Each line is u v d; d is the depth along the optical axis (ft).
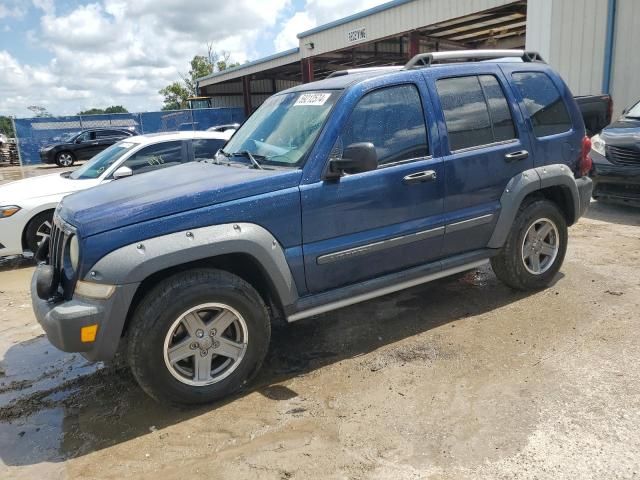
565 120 16.10
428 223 13.43
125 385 12.56
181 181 11.92
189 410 11.21
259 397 11.53
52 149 81.82
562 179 15.58
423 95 13.41
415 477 8.71
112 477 9.24
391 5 57.82
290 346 13.93
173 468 9.36
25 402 12.03
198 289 10.56
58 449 10.20
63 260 10.87
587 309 14.88
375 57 89.30
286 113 13.71
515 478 8.55
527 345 13.03
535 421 9.96
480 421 10.09
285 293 11.62
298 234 11.69
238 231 10.85
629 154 24.52
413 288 17.46
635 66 35.96
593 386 11.00
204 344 10.99
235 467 9.26
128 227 10.21
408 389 11.41
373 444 9.62
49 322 10.13
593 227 23.76
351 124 12.34
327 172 11.89
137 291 10.72
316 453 9.48
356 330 14.64
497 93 14.76
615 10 35.47
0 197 22.79
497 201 14.71
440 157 13.48
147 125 99.96
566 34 38.04
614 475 8.46
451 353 12.91
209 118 108.06
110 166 24.52
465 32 68.18
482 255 14.80
